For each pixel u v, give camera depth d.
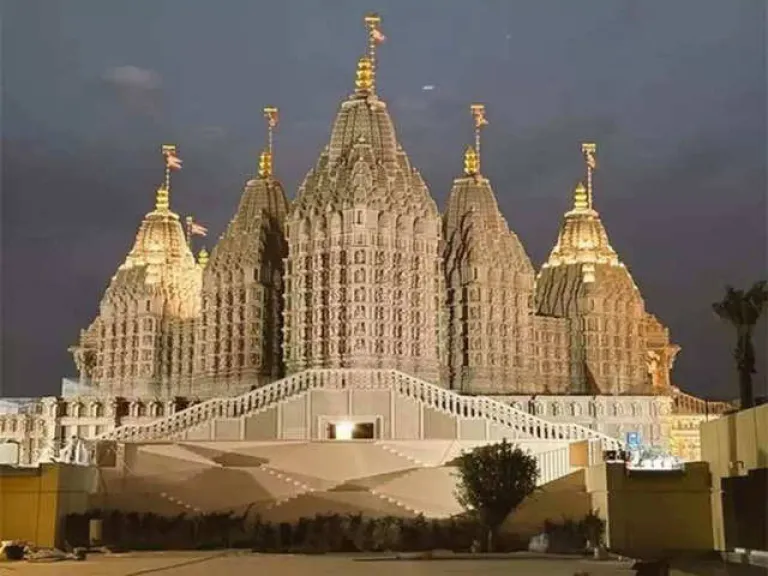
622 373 122.56
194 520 66.50
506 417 82.25
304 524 65.69
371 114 108.44
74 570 45.59
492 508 62.31
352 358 99.69
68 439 102.00
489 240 115.62
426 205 107.00
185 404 106.31
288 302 107.25
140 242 129.12
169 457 70.81
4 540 60.50
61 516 62.38
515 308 116.31
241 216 118.56
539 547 61.09
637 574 39.53
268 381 112.94
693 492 61.31
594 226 129.25
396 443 71.75
